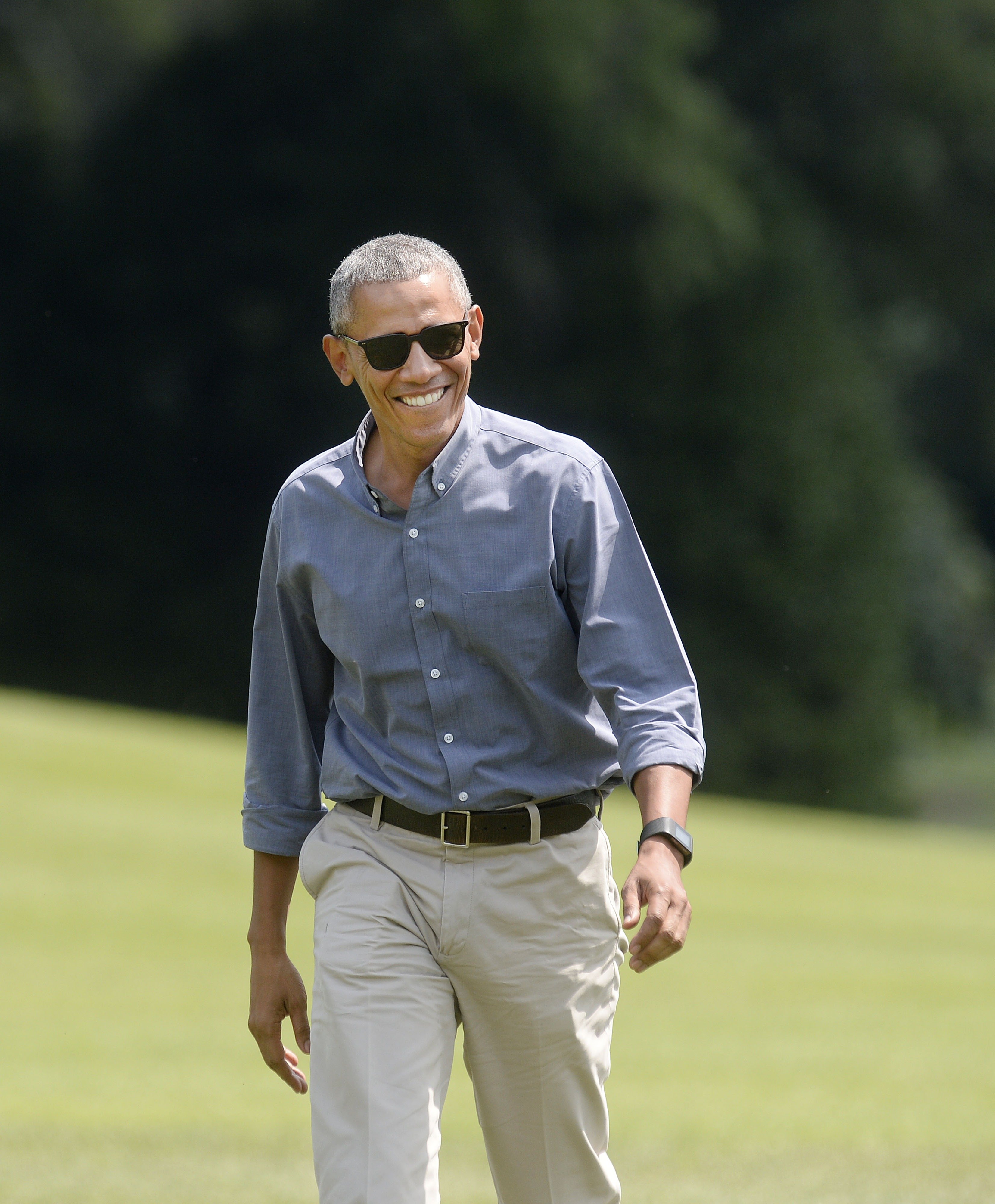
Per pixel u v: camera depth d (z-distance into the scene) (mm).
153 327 103625
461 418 11398
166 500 107438
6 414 105438
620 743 10984
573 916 11547
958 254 118500
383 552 11398
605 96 97625
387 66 97750
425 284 11211
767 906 44250
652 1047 27750
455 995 11625
